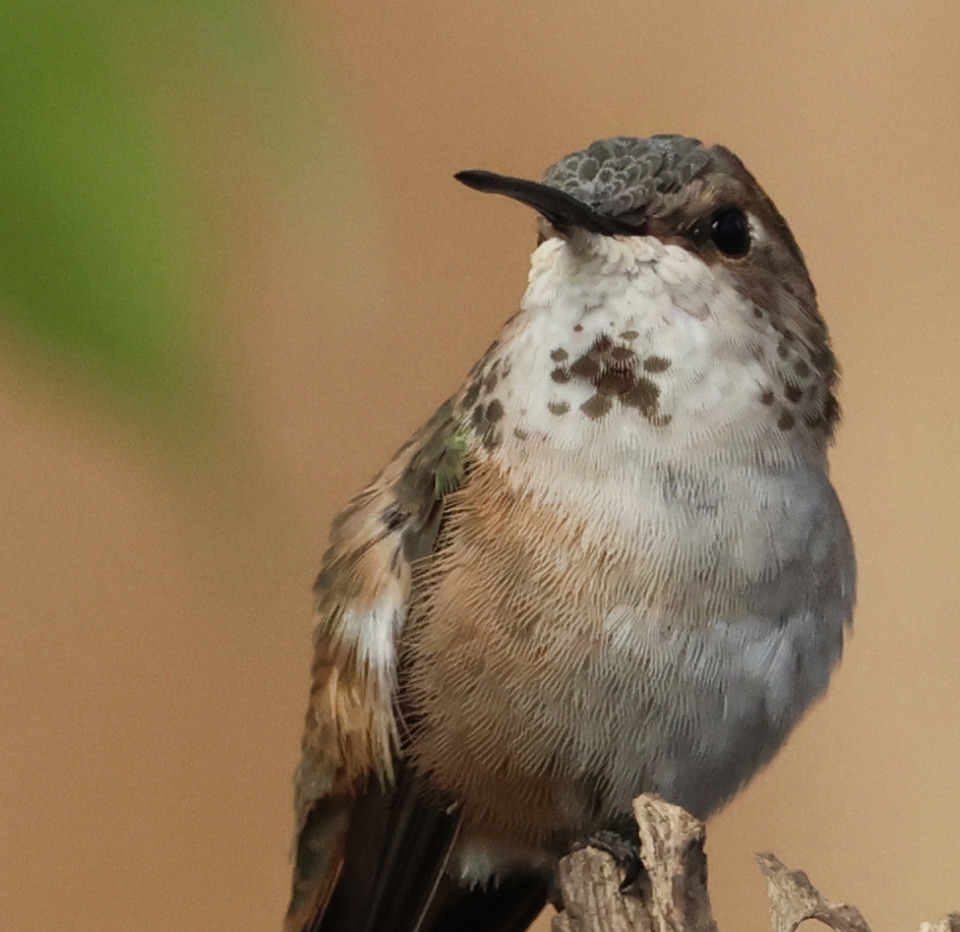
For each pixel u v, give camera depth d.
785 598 1.33
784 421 1.34
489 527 1.33
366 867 1.34
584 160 1.34
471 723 1.33
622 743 1.33
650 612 1.33
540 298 1.34
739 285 1.34
